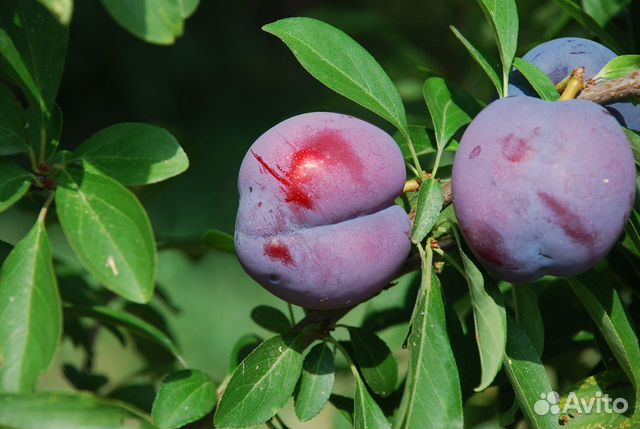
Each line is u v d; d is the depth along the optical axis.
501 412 0.53
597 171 0.43
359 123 0.46
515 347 0.46
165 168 0.46
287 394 0.47
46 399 0.43
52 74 0.46
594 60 0.49
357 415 0.47
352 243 0.45
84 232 0.44
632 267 0.51
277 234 0.45
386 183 0.46
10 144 0.46
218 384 0.54
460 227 0.45
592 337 0.53
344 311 0.48
